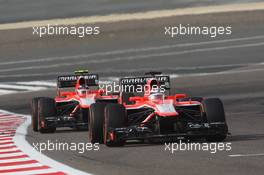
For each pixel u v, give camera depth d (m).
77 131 62.75
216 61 126.50
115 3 182.62
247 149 44.12
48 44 152.75
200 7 173.62
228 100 84.19
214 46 143.38
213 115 48.22
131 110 52.59
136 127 47.78
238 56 130.75
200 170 37.19
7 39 153.38
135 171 37.91
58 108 64.81
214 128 47.50
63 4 184.88
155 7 176.50
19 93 105.00
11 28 157.38
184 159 41.25
